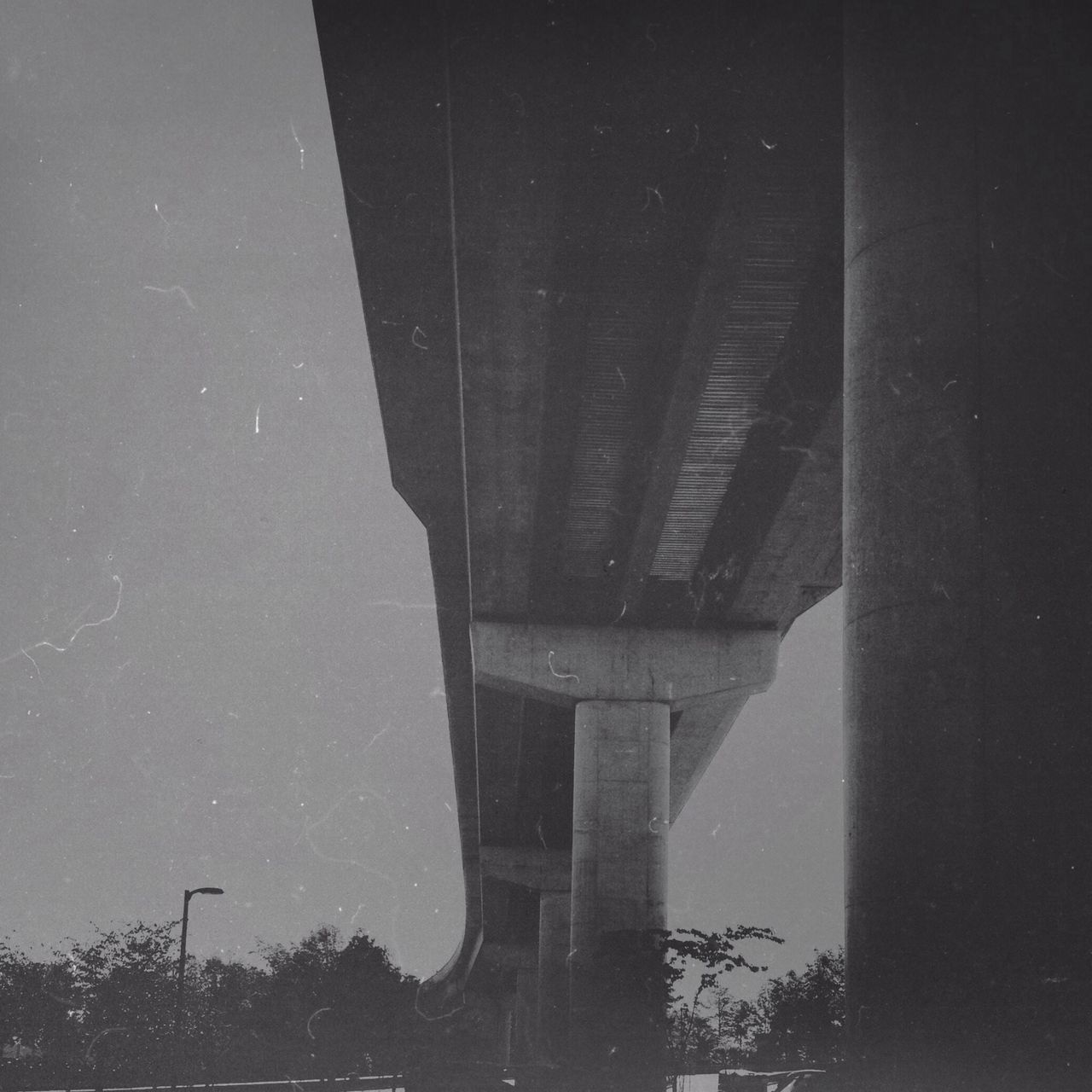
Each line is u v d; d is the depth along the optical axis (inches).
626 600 1766.7
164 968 2018.9
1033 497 515.8
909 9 571.2
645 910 1756.9
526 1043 3700.8
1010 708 504.4
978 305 535.8
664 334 1149.1
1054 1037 480.1
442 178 956.0
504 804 2647.6
